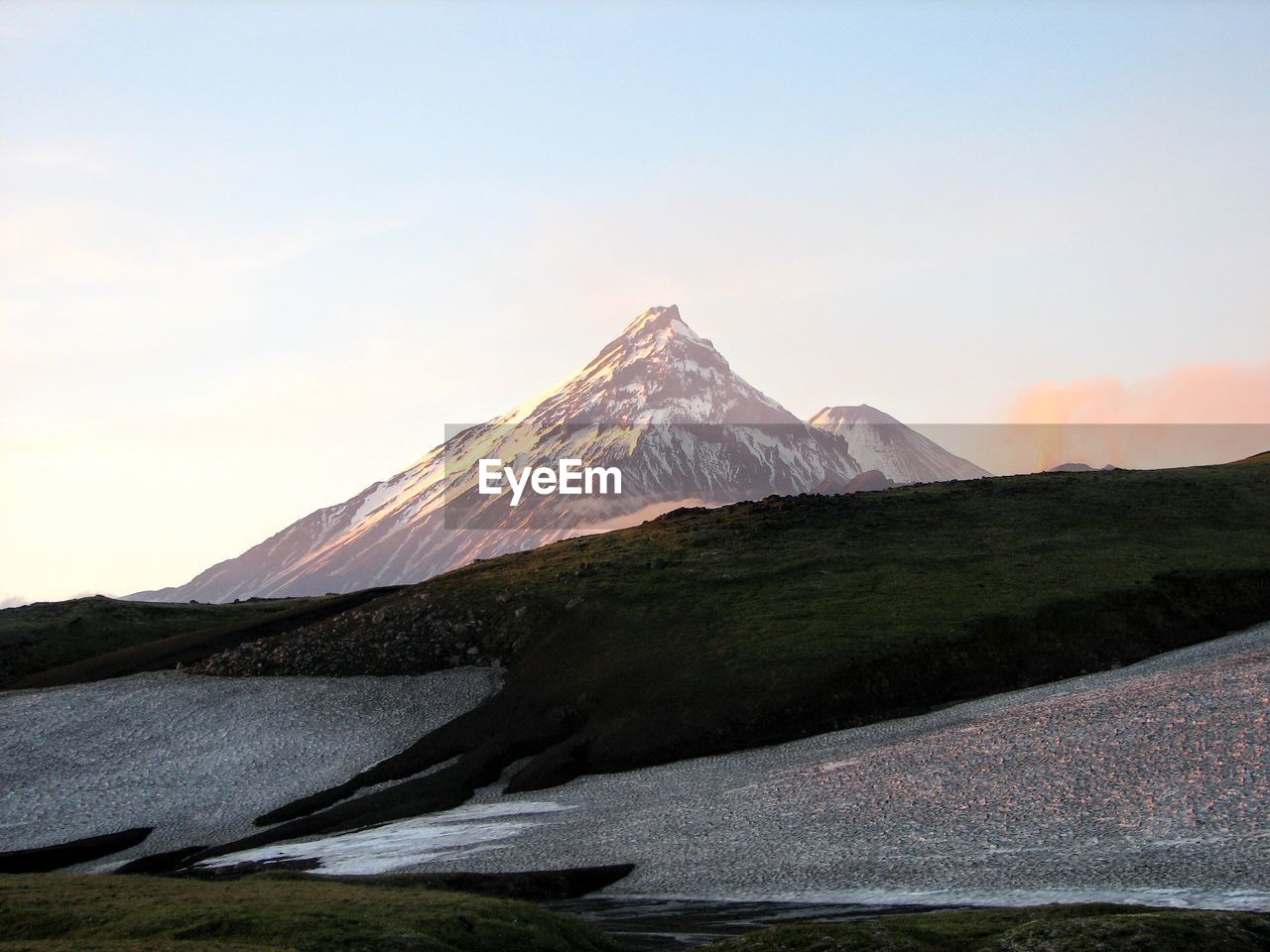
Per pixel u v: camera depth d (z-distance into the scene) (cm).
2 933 4281
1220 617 10575
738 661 10019
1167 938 3803
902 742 7906
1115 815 5650
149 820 8869
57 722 10988
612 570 12888
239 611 17775
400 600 13262
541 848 6800
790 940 4194
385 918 4281
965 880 5172
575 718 9862
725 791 7531
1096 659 9788
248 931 4106
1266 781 5641
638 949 4478
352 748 10012
